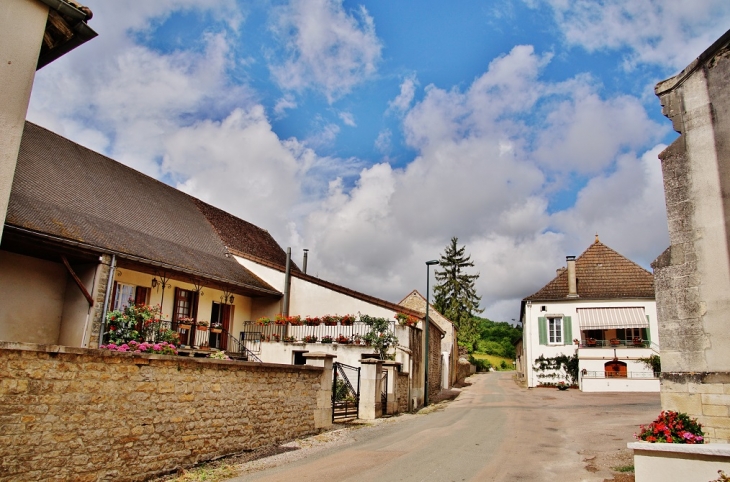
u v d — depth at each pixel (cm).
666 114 1004
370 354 1877
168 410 925
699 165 945
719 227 905
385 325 2078
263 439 1166
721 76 942
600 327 3139
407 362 2106
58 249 1512
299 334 2319
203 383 1010
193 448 971
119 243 1725
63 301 1652
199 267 2031
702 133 951
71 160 2080
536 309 3347
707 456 661
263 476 911
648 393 2720
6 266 1515
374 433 1423
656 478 703
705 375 878
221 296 2280
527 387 3275
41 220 1502
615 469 977
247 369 1134
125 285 1845
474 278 6581
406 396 2052
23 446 698
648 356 2970
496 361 6812
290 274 2470
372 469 972
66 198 1809
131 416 855
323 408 1416
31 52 907
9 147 862
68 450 753
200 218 2705
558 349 3244
